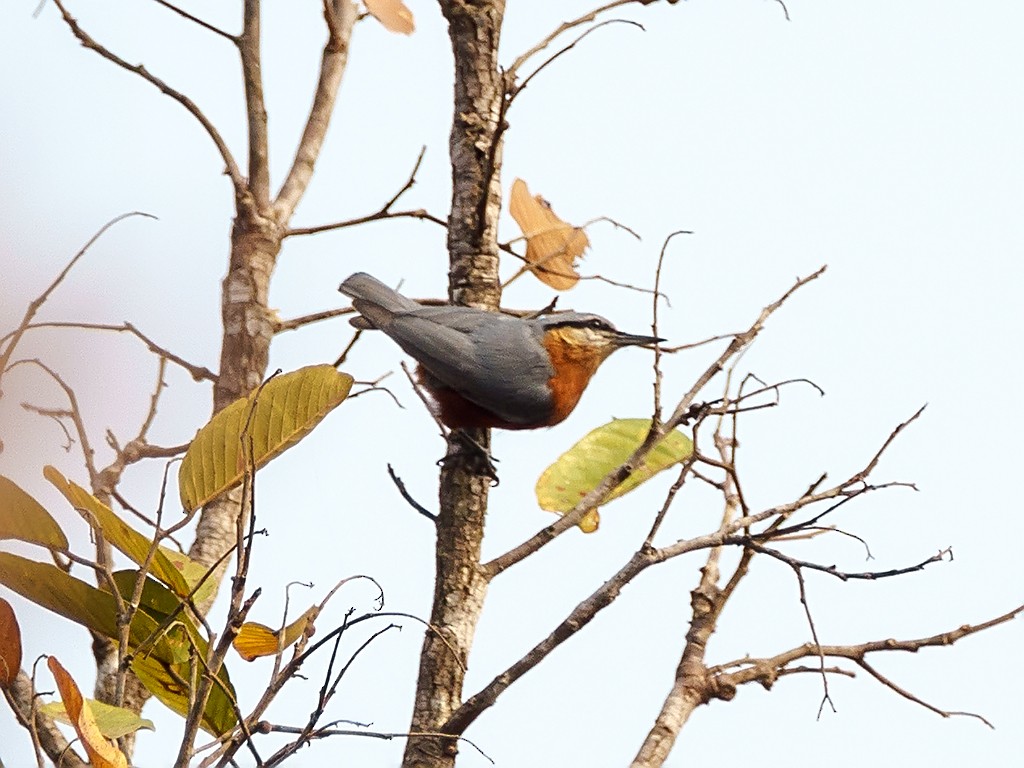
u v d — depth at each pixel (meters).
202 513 10.32
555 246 12.09
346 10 12.95
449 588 9.35
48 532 7.71
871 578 8.41
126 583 8.10
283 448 8.77
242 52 11.94
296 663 6.97
